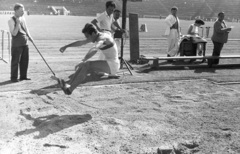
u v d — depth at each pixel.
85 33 6.45
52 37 22.41
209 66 11.89
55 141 4.91
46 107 6.52
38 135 5.13
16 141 4.89
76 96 7.43
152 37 25.67
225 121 5.95
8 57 13.20
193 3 82.00
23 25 8.72
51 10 79.88
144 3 81.69
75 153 4.52
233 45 21.20
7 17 50.75
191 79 9.66
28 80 8.96
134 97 7.51
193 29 13.52
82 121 5.78
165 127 5.58
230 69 11.67
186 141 4.98
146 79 9.44
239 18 73.94
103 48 6.62
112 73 6.71
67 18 57.56
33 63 11.90
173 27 13.08
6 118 5.86
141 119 5.96
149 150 4.62
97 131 5.30
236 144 4.92
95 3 85.31
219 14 12.10
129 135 5.18
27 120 5.81
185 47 13.05
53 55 14.36
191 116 6.21
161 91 8.15
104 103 6.96
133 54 12.61
